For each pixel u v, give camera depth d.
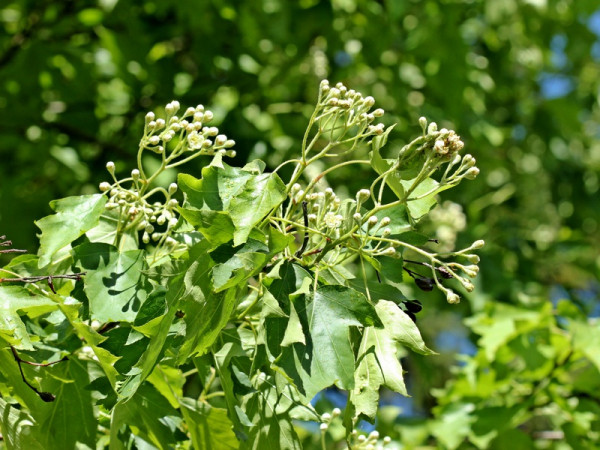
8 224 5.26
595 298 4.45
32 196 5.48
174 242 2.17
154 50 6.21
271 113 5.60
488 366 4.08
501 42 7.31
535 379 4.02
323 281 1.93
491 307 4.07
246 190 1.85
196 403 2.11
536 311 4.02
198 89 5.54
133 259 2.06
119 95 5.86
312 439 4.16
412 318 2.01
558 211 7.51
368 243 2.09
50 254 2.00
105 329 2.29
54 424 2.19
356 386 1.80
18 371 2.03
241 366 2.14
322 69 5.99
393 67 6.13
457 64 6.00
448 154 1.81
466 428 3.96
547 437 4.21
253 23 5.62
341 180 5.42
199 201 1.94
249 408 2.12
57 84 5.66
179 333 1.79
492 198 6.98
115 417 2.11
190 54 6.11
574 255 6.58
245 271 1.80
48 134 5.45
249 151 5.23
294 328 1.77
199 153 2.11
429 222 4.75
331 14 5.79
